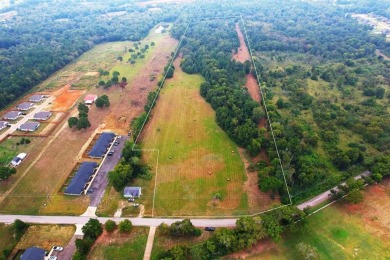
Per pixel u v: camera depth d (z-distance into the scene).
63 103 179.88
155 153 135.88
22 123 159.25
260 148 131.75
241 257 91.06
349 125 148.12
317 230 99.56
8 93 179.62
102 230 99.12
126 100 182.38
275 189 111.31
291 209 98.56
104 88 197.50
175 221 103.12
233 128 145.12
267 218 96.38
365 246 94.56
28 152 137.50
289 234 98.25
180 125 156.50
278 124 140.00
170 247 94.25
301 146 129.38
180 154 135.38
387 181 118.38
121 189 115.94
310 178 112.94
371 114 156.88
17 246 95.88
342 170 123.44
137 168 125.19
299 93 174.38
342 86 189.38
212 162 130.38
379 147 133.00
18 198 113.00
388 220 102.62
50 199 112.38
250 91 185.75
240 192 114.69
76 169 127.50
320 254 92.38
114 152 136.62
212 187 117.25
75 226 101.75
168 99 182.62
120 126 156.00
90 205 109.69
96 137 147.62
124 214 106.12
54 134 150.38
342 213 105.31
